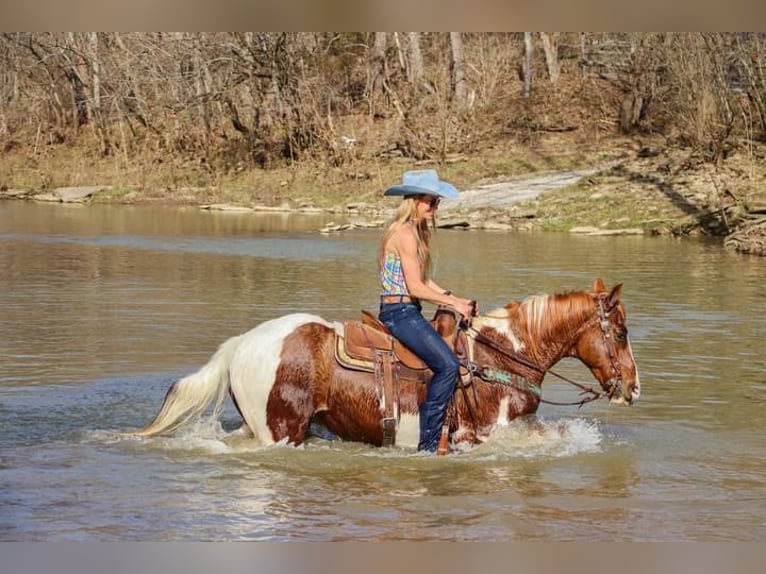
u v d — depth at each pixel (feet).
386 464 26.48
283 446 26.53
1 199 152.66
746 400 34.47
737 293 59.00
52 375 36.73
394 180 135.03
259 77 155.63
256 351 26.61
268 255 78.18
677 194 105.91
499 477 25.96
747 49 119.44
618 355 27.43
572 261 74.08
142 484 25.12
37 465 26.45
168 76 165.78
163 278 64.03
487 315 27.89
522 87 165.58
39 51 186.19
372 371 26.40
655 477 26.45
